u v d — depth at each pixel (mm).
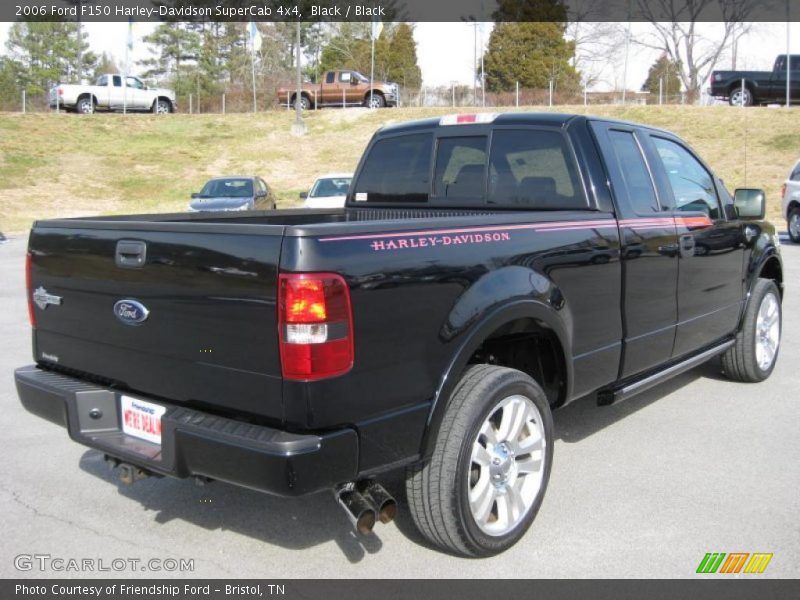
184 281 2793
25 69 71438
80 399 3148
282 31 68312
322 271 2527
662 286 4258
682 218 4461
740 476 4012
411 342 2795
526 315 3201
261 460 2520
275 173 31922
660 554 3201
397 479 3934
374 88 38719
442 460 2953
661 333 4320
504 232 3227
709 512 3590
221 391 2750
